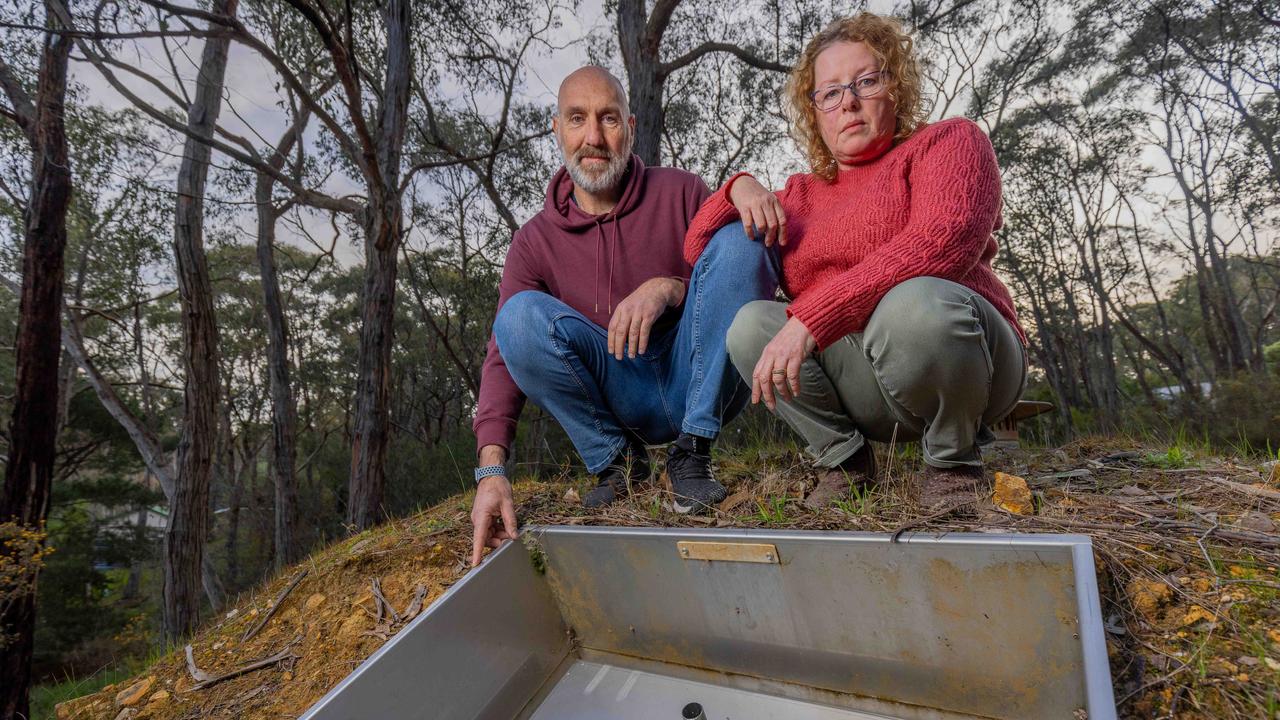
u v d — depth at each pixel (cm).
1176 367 1808
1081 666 78
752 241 132
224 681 136
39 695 845
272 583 204
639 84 746
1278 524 104
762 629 107
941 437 115
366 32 756
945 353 102
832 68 124
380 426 666
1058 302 1958
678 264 164
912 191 116
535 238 172
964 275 109
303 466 1920
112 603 1972
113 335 1481
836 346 123
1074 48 1541
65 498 1884
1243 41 1436
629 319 138
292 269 1836
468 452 1169
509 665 115
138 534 2019
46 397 609
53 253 624
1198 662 77
